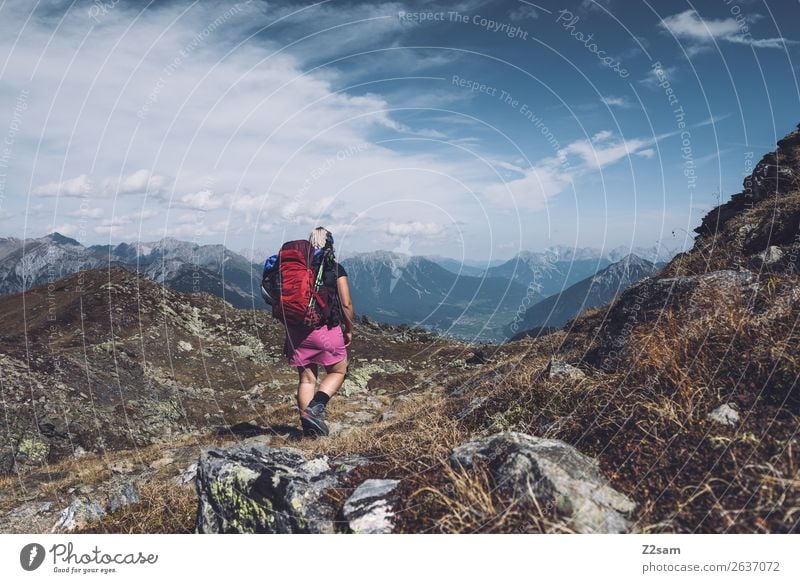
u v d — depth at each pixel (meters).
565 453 2.85
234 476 3.33
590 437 3.33
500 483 2.73
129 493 5.21
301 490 3.03
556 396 4.40
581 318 11.01
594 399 3.98
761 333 3.56
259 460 3.57
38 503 6.56
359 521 2.70
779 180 9.66
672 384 3.53
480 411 4.95
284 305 6.13
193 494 4.85
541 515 2.44
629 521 2.45
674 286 5.15
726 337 3.70
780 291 4.05
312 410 6.49
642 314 5.20
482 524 2.52
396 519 2.70
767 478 2.43
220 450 3.83
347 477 3.27
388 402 13.19
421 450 3.74
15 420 12.12
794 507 2.28
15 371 13.84
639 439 3.05
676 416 3.12
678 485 2.59
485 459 3.00
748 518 2.31
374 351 24.20
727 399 3.12
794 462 2.47
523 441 3.03
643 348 4.20
